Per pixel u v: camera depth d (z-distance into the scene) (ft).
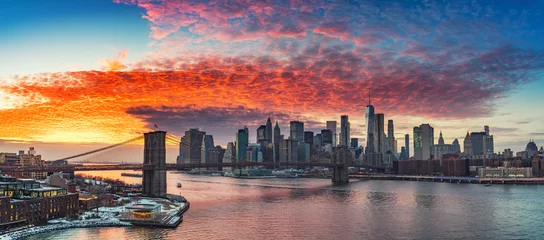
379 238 524.52
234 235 533.14
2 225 509.35
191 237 516.32
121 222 577.02
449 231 566.77
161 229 558.15
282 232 554.46
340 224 615.57
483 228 589.32
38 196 577.02
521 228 590.14
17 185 594.24
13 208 526.98
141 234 525.34
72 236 505.25
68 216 604.90
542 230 575.79
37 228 529.45
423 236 537.24
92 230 540.93
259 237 524.52
